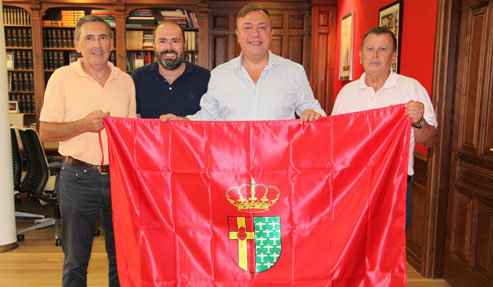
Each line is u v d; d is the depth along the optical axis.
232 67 2.21
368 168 1.70
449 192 3.09
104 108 2.20
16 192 5.48
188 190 1.72
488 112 2.64
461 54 2.93
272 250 1.70
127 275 1.72
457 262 2.98
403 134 1.67
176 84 2.55
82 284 2.26
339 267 1.67
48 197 3.90
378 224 1.68
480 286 2.69
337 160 1.71
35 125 5.80
